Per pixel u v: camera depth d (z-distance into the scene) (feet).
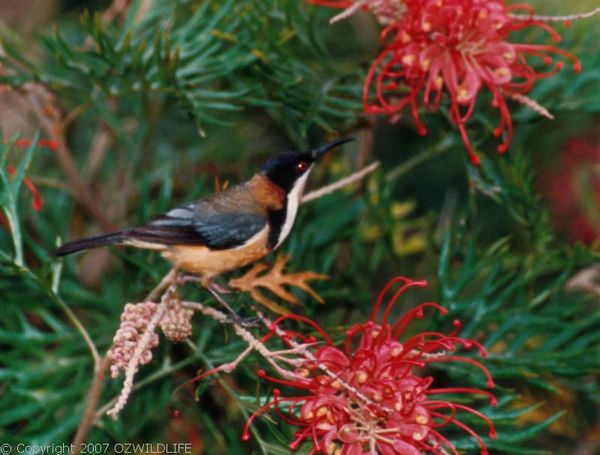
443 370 37.29
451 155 49.14
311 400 28.17
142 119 43.96
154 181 46.52
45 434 36.91
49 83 37.93
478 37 33.76
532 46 34.53
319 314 40.88
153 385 38.68
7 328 38.93
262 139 47.26
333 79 38.42
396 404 27.66
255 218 35.24
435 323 37.63
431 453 31.24
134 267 39.27
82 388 38.06
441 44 33.60
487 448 33.78
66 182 45.47
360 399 27.84
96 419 34.35
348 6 36.70
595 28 40.98
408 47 33.91
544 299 38.04
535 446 43.80
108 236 34.32
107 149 46.83
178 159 46.88
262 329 34.68
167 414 40.11
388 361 28.58
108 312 40.27
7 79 37.78
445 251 37.76
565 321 37.86
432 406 28.78
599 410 43.14
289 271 38.78
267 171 35.99
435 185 50.06
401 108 38.29
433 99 38.88
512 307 38.04
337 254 42.63
